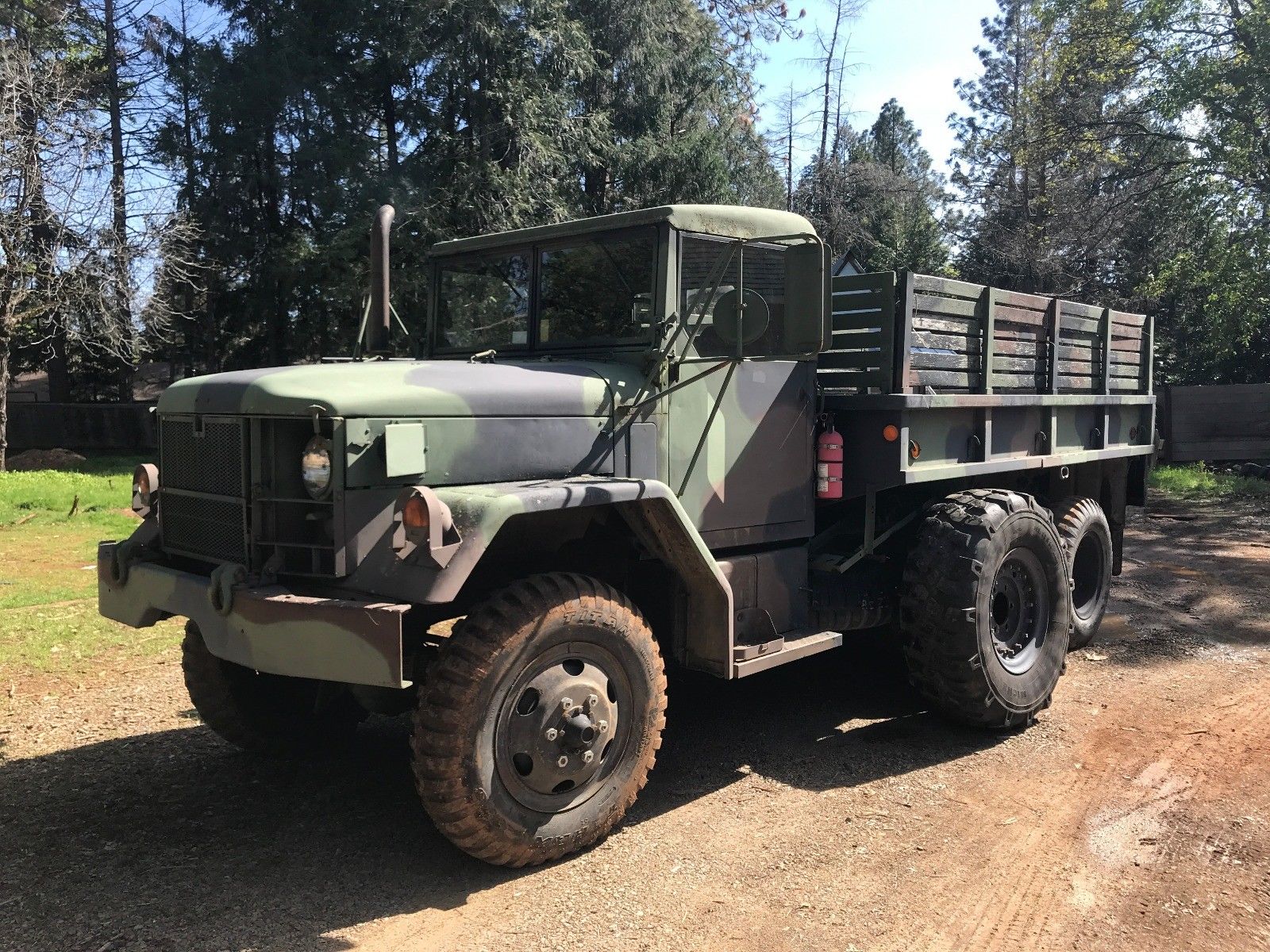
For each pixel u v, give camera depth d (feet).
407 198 58.08
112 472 58.59
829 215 76.23
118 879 10.28
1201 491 47.50
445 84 60.64
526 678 10.27
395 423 10.16
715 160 68.13
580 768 10.55
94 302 57.26
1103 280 74.59
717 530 13.30
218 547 10.94
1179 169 56.80
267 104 59.62
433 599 9.23
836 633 14.10
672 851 10.94
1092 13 55.72
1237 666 17.97
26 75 53.98
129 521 36.73
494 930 9.29
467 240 14.73
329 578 9.96
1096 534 19.27
